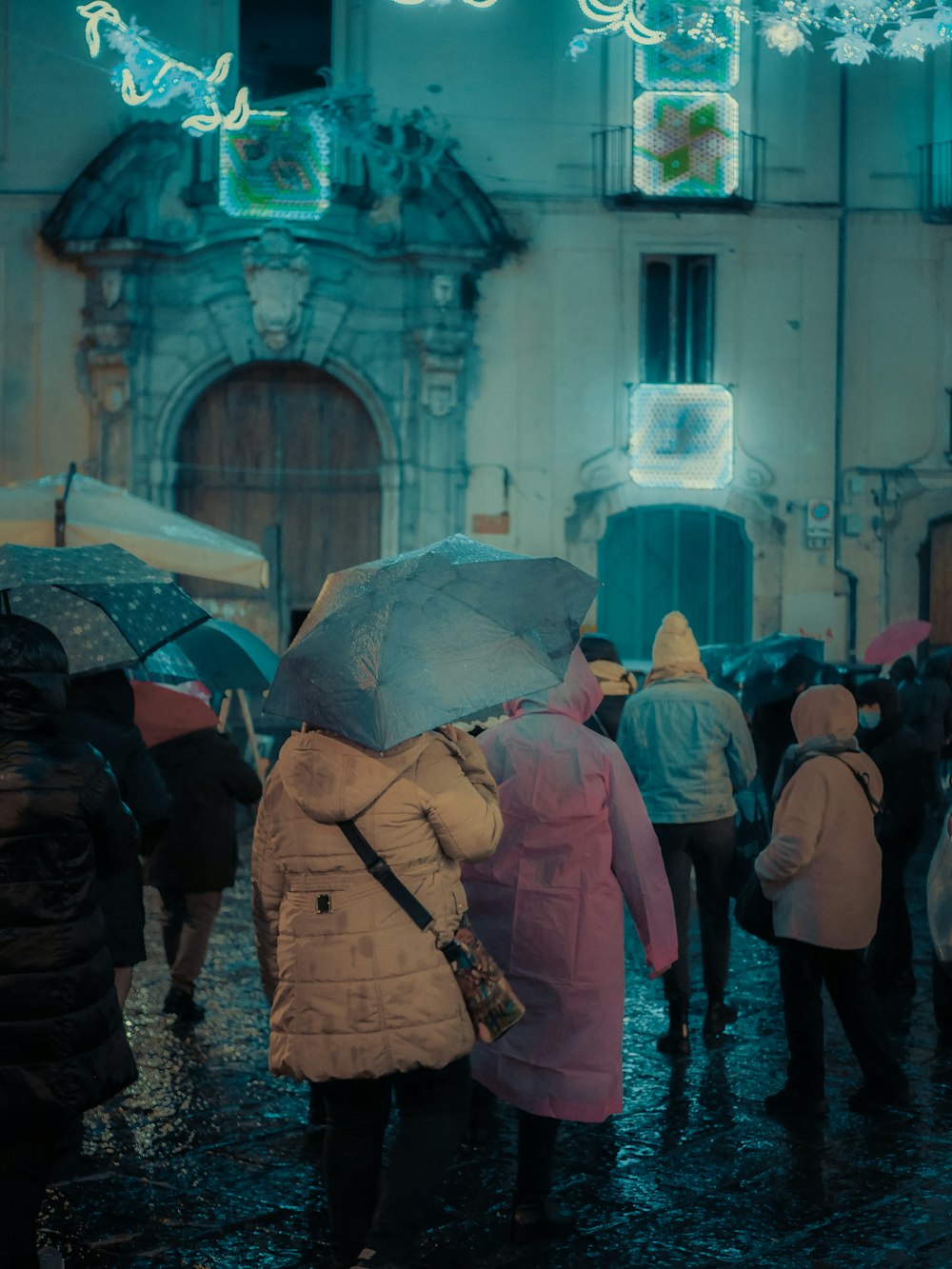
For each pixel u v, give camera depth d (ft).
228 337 67.15
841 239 69.36
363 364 67.67
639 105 68.23
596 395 68.90
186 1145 17.71
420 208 67.41
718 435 69.05
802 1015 18.90
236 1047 21.76
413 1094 12.69
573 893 15.37
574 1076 15.03
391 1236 12.08
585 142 68.49
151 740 22.50
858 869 18.61
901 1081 19.08
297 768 12.51
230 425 68.54
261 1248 14.78
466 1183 16.76
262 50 68.33
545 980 15.24
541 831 15.49
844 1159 17.33
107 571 17.66
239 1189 16.35
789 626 69.31
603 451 68.95
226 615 68.69
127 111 67.26
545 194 68.33
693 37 67.87
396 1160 12.41
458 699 12.30
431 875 12.51
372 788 12.26
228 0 67.87
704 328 69.46
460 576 12.91
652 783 22.59
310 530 68.95
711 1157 17.39
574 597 13.23
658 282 69.46
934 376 70.13
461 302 67.56
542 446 68.90
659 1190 16.38
